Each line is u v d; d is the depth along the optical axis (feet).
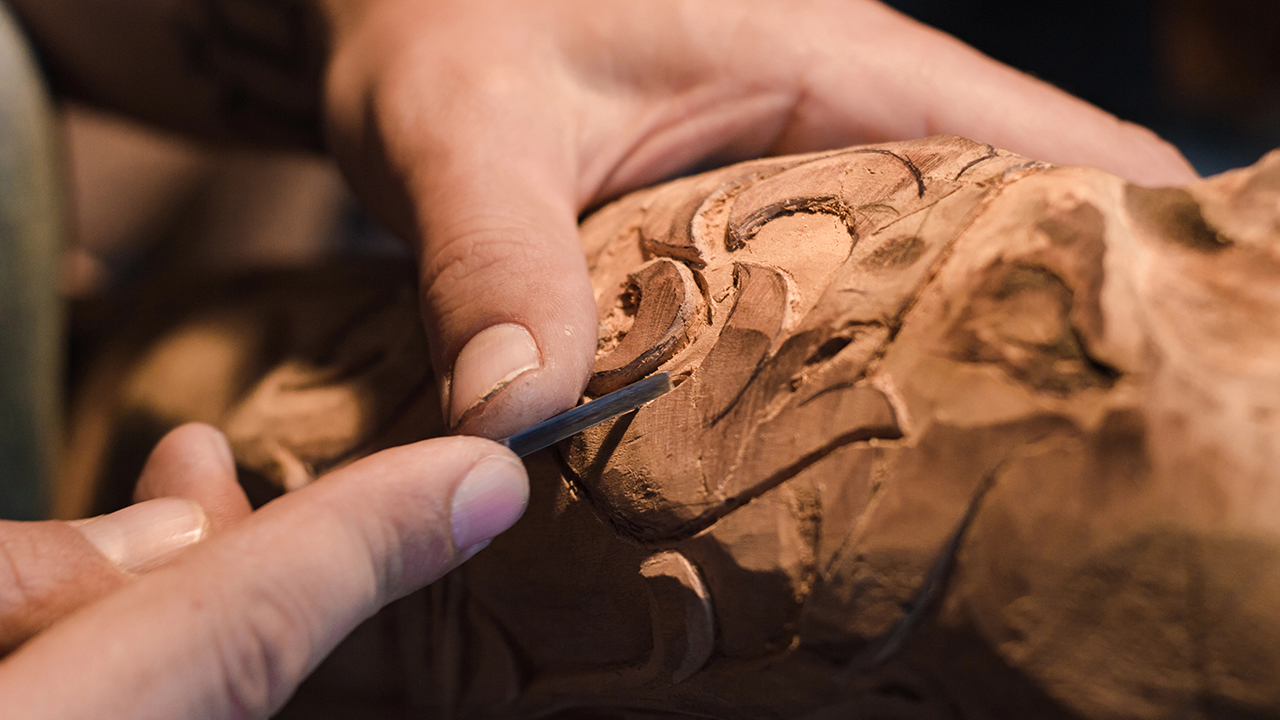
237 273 1.01
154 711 0.58
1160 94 1.59
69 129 1.78
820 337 0.64
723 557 0.63
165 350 0.94
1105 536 0.58
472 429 0.67
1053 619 0.59
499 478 0.64
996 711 0.60
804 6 0.84
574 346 0.68
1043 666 0.59
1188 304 0.60
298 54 1.06
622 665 0.68
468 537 0.65
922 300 0.63
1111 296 0.60
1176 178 0.82
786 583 0.62
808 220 0.69
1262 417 0.57
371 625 0.77
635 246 0.74
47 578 0.64
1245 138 1.57
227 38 1.10
